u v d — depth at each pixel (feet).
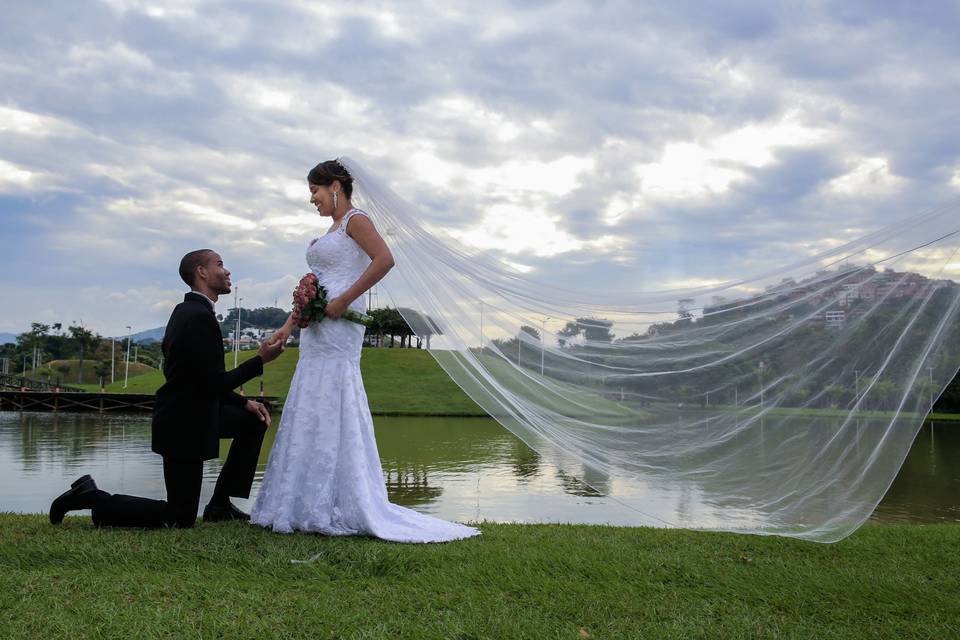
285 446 15.62
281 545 13.55
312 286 15.26
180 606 10.18
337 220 16.25
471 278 16.67
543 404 16.28
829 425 14.47
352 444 15.44
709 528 15.17
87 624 9.46
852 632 10.63
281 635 9.39
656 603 11.60
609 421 15.93
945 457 66.08
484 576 12.48
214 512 16.43
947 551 16.22
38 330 327.26
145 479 41.42
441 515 29.68
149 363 355.15
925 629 10.87
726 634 10.25
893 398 13.98
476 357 16.65
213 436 15.10
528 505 32.58
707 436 15.39
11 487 37.68
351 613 10.28
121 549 12.81
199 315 14.74
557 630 10.04
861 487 14.05
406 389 147.33
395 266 16.65
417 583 11.98
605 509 31.58
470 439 73.20
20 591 10.55
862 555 15.58
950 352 13.71
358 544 13.96
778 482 14.76
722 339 15.58
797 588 12.72
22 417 109.91
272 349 15.52
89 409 130.41
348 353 15.80
